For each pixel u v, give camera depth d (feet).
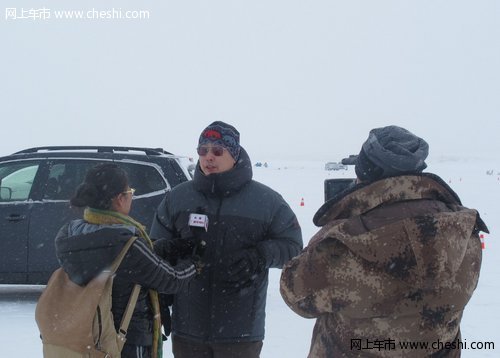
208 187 9.80
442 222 6.59
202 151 9.75
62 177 20.74
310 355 7.52
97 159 20.94
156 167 20.74
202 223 9.58
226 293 9.61
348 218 7.11
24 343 16.37
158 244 9.21
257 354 9.88
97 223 8.36
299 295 7.08
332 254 6.89
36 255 20.12
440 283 6.59
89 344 7.82
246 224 9.73
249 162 10.05
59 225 20.20
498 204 71.72
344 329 7.02
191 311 9.69
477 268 7.09
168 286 8.46
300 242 10.09
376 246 6.59
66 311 7.97
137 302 8.50
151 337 8.70
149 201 20.31
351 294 6.75
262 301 9.90
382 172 7.05
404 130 7.34
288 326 18.84
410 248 6.56
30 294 23.27
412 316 6.69
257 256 9.37
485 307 21.16
